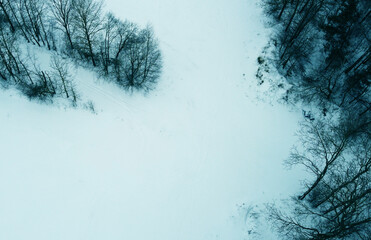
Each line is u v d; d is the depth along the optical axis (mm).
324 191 32656
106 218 32688
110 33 39094
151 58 38562
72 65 38656
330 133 39500
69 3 37656
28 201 32156
